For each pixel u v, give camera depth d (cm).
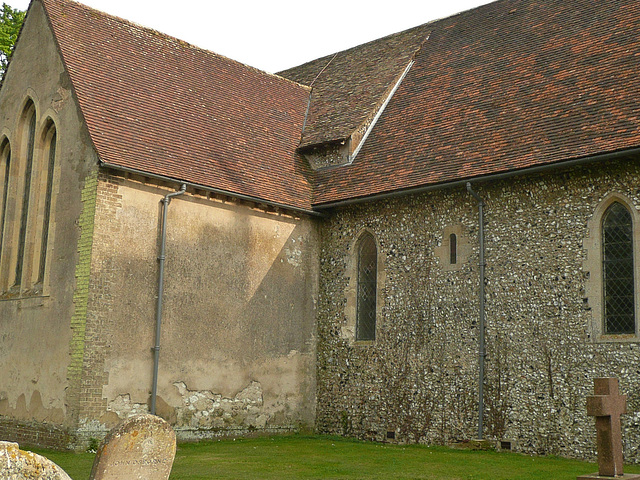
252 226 1681
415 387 1552
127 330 1432
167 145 1580
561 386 1342
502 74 1722
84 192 1450
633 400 1254
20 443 1466
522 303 1420
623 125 1327
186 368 1520
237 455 1310
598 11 1692
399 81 2006
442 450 1419
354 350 1692
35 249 1581
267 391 1664
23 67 1714
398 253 1636
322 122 1995
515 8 1947
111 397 1392
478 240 1505
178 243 1538
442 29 2114
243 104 1936
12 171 1678
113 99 1579
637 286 1285
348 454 1341
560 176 1409
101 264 1409
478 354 1462
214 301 1587
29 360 1492
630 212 1316
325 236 1812
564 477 1063
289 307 1733
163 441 777
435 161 1602
